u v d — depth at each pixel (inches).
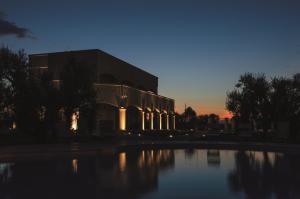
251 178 722.8
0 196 545.0
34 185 644.1
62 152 1291.8
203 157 1228.5
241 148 1654.8
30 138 1887.3
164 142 1982.0
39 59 3393.2
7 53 1716.3
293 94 2176.4
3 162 1051.3
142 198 525.7
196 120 5866.1
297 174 779.4
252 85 2198.6
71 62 2018.9
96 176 761.0
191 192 571.2
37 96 1713.8
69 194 557.6
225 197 530.3
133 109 3656.5
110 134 2755.9
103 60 3353.8
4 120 1732.3
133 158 1198.3
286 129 2023.9
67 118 1931.6
